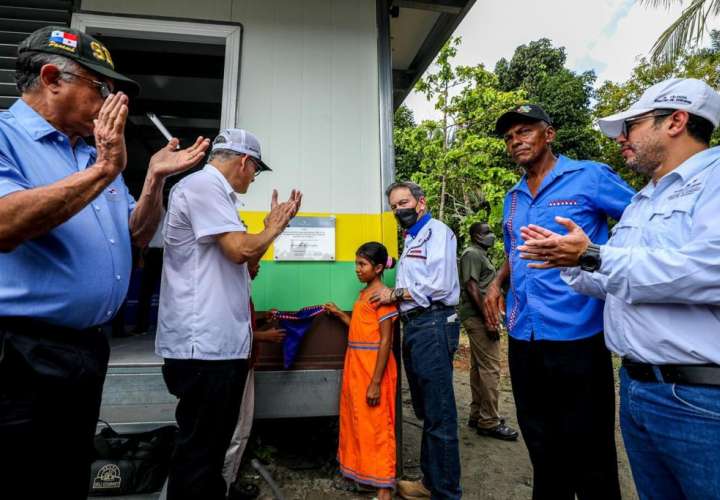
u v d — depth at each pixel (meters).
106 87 1.27
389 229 2.95
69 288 1.16
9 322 1.08
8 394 1.04
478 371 3.59
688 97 1.27
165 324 1.71
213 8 3.02
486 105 11.20
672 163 1.32
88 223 1.24
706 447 1.10
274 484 2.26
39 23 2.85
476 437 3.50
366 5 3.21
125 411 2.33
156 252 3.73
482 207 12.34
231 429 1.71
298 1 3.13
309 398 2.74
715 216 1.11
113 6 2.92
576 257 1.26
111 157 1.07
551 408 1.87
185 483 1.56
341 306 2.88
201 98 4.85
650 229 1.31
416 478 2.79
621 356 1.37
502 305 2.37
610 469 1.69
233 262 1.70
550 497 1.84
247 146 1.90
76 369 1.17
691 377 1.13
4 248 0.98
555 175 1.89
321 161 3.01
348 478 2.53
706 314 1.14
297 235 2.89
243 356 1.75
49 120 1.24
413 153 12.40
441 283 2.25
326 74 3.10
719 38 11.07
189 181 1.74
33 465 1.11
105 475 1.88
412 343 2.31
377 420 2.33
